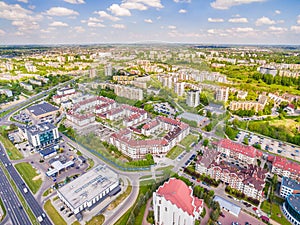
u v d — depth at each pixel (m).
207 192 111.31
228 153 147.25
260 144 170.38
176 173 121.94
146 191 108.00
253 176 113.88
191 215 81.06
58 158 142.00
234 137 179.50
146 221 93.25
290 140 174.25
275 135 180.88
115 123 151.12
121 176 115.56
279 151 160.00
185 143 150.50
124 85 164.00
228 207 100.81
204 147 148.50
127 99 168.50
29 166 136.38
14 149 156.75
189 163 133.38
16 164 138.50
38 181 122.12
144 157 128.12
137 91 168.50
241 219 96.25
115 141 132.88
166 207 85.06
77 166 134.12
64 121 197.62
